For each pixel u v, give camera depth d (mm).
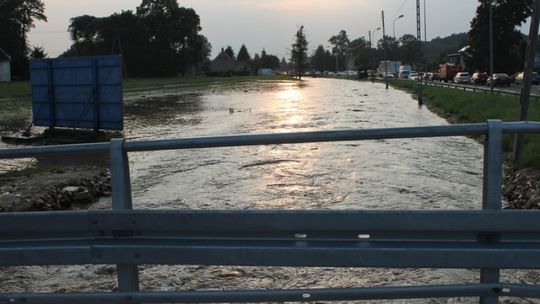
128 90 63156
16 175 11648
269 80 111250
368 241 2904
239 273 5676
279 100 44531
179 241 3021
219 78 122875
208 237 3025
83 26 124250
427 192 10180
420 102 36438
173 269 5828
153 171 12930
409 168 12820
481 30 84000
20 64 96000
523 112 13102
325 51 191375
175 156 15086
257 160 14133
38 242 3156
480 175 12016
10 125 25359
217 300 2980
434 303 4617
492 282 2885
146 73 119938
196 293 2984
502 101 24969
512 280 5418
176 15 124688
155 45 121812
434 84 63000
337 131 2893
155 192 10562
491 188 2816
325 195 9969
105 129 19625
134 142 3023
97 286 5414
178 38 124750
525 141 14125
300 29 129250
